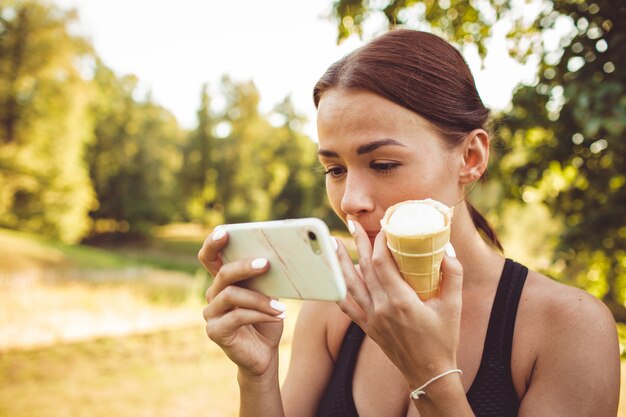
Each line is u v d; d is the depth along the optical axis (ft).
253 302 4.19
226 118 175.63
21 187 106.63
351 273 4.06
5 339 40.09
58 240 116.47
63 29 101.24
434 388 3.80
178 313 53.42
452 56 4.64
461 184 4.73
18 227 112.27
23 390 28.55
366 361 5.20
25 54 96.99
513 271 4.77
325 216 148.36
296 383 5.72
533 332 4.43
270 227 3.86
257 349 4.83
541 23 10.02
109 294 62.59
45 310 51.62
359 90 4.25
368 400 4.98
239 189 169.68
